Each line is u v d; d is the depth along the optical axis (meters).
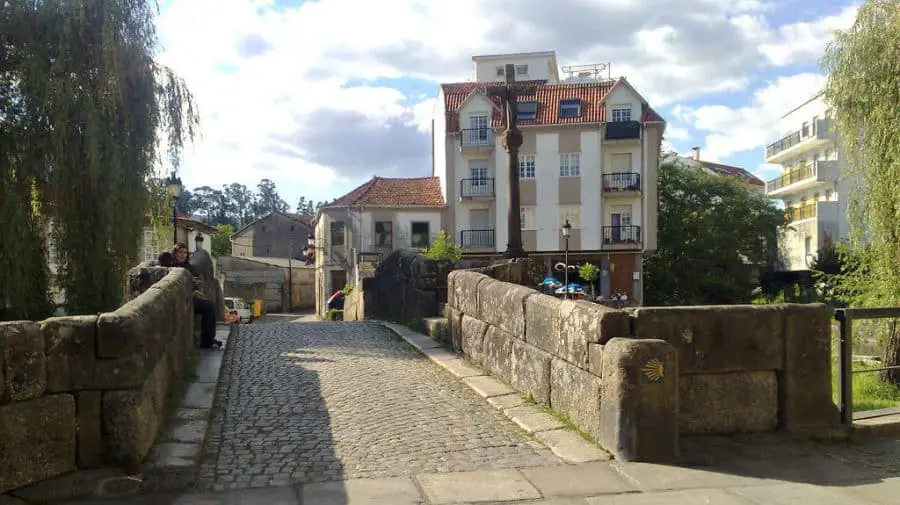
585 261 44.19
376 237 43.94
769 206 50.53
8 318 12.56
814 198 53.09
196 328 10.35
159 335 5.46
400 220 44.06
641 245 43.44
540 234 43.62
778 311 5.88
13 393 4.12
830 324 5.98
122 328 4.55
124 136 13.73
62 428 4.42
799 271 48.12
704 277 47.75
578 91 45.34
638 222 43.59
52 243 13.30
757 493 4.55
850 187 12.02
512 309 7.55
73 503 4.24
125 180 13.48
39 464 4.28
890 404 7.56
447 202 44.41
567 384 6.10
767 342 5.83
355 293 23.00
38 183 13.12
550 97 45.22
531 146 43.69
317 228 51.34
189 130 15.01
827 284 13.63
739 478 4.84
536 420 6.13
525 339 7.18
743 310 5.80
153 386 5.23
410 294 13.55
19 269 12.56
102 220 13.23
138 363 4.61
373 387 7.70
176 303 7.06
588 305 5.95
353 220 43.78
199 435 5.46
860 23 11.49
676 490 4.59
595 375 5.61
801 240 51.28
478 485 4.63
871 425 5.93
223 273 53.75
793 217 52.78
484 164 44.50
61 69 12.98
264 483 4.66
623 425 5.16
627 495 4.49
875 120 11.14
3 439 4.07
